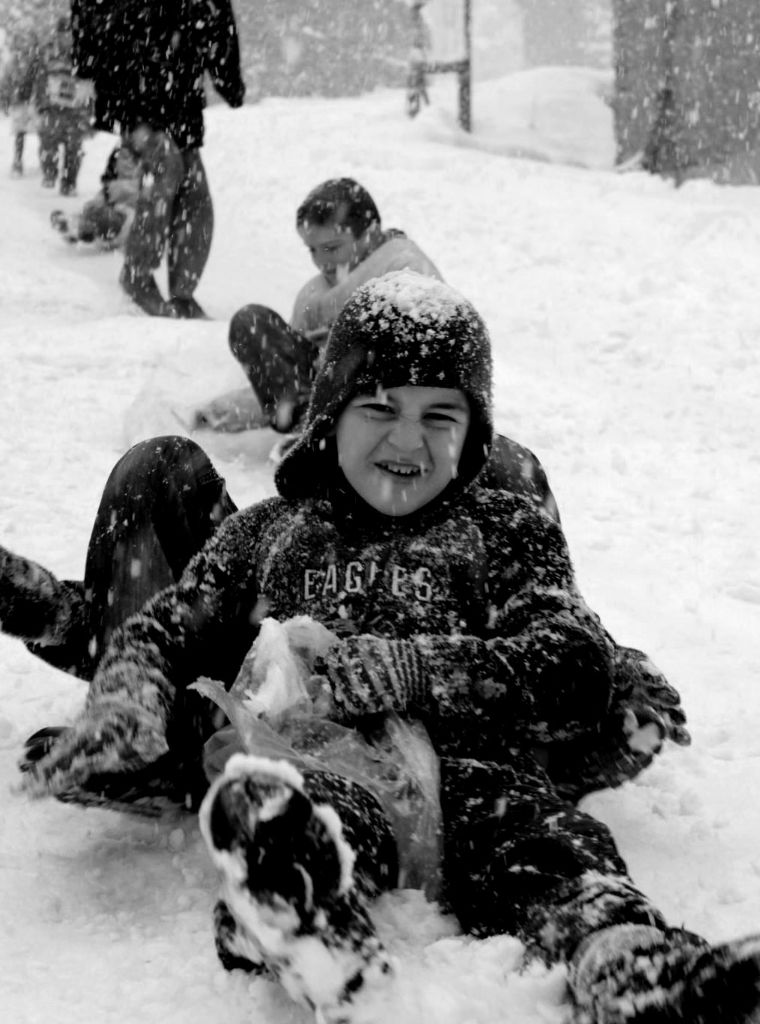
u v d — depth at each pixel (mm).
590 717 3279
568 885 2754
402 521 3471
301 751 3137
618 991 2414
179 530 3945
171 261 13320
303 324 8266
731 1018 2301
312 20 42000
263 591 3512
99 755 3207
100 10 13133
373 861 2930
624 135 21594
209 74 13203
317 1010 2441
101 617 3914
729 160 20094
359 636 3240
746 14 19750
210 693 3061
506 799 3061
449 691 3162
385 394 3357
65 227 16938
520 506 3533
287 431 7977
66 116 21438
